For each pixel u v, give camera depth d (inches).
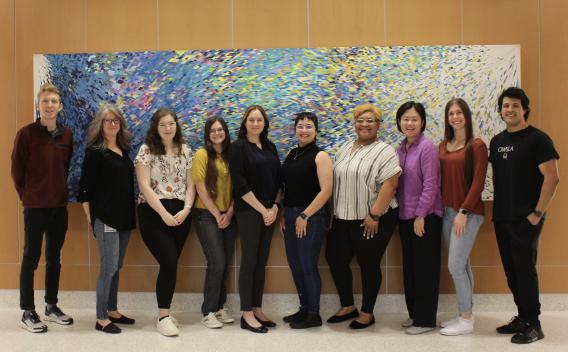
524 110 122.7
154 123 131.8
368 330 131.2
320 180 127.4
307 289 132.1
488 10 146.9
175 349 116.8
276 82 146.9
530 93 146.9
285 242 134.4
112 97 149.8
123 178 129.3
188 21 150.8
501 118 135.9
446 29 147.3
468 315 128.0
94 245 152.7
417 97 145.5
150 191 128.6
